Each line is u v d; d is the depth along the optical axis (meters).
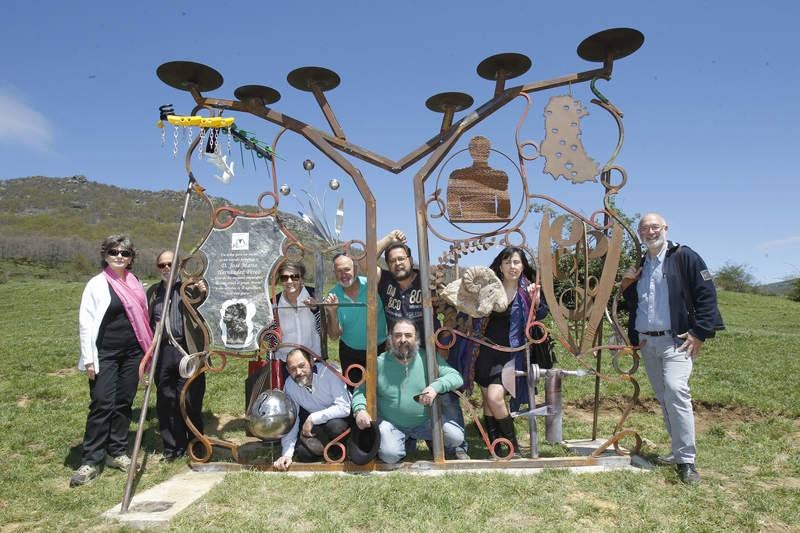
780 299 30.72
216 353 4.62
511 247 4.56
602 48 4.60
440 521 3.47
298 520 3.50
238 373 8.59
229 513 3.58
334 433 4.53
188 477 4.40
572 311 4.63
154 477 4.46
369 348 4.43
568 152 4.58
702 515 3.62
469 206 4.54
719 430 5.73
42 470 4.69
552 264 4.56
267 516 3.53
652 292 4.38
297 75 4.59
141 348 4.85
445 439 4.61
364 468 4.40
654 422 6.20
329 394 4.64
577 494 3.94
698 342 4.21
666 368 4.32
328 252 4.60
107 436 4.64
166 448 4.92
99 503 3.93
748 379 7.97
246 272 4.60
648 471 4.37
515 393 4.64
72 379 8.30
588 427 6.04
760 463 4.73
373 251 4.48
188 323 4.75
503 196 4.55
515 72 4.70
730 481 4.28
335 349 11.01
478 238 4.54
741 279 46.91
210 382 7.97
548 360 4.93
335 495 3.85
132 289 4.85
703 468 4.59
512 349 4.50
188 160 4.62
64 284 28.97
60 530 3.48
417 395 4.45
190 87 4.61
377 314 4.76
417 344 4.42
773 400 6.80
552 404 4.55
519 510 3.65
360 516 3.53
